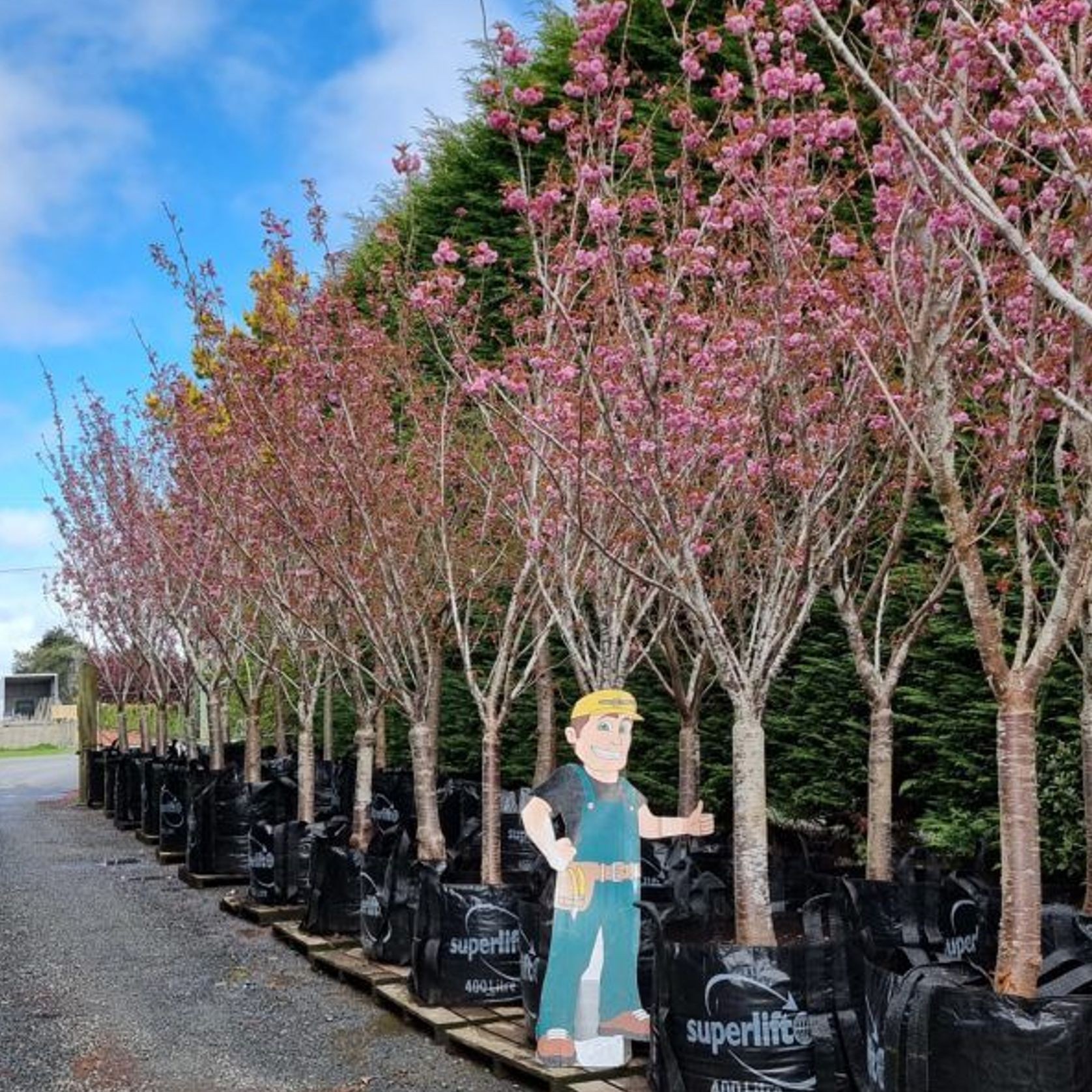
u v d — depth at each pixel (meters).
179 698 17.95
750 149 4.18
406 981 6.54
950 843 6.59
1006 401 4.69
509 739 11.34
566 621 6.35
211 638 12.40
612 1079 4.90
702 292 5.89
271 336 7.54
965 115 3.92
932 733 7.04
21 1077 5.39
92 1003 6.62
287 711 17.19
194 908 9.52
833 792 7.66
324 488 7.31
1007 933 3.76
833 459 4.94
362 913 7.18
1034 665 3.79
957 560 3.89
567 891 5.08
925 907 4.96
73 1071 5.45
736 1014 4.19
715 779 8.45
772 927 5.05
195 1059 5.59
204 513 9.76
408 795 10.75
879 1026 3.80
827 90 7.18
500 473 7.27
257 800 9.81
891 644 6.59
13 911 9.45
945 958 4.48
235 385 7.28
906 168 3.78
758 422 4.88
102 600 16.28
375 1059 5.51
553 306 5.54
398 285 7.27
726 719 8.42
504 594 9.73
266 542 8.50
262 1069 5.42
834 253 4.24
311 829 8.55
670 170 4.87
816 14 3.30
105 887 10.59
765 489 5.21
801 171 4.61
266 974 7.21
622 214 5.37
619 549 5.99
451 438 7.53
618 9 3.75
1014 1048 3.32
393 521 7.21
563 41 10.05
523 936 5.46
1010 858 3.78
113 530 14.42
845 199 6.98
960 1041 3.39
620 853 5.12
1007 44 3.54
